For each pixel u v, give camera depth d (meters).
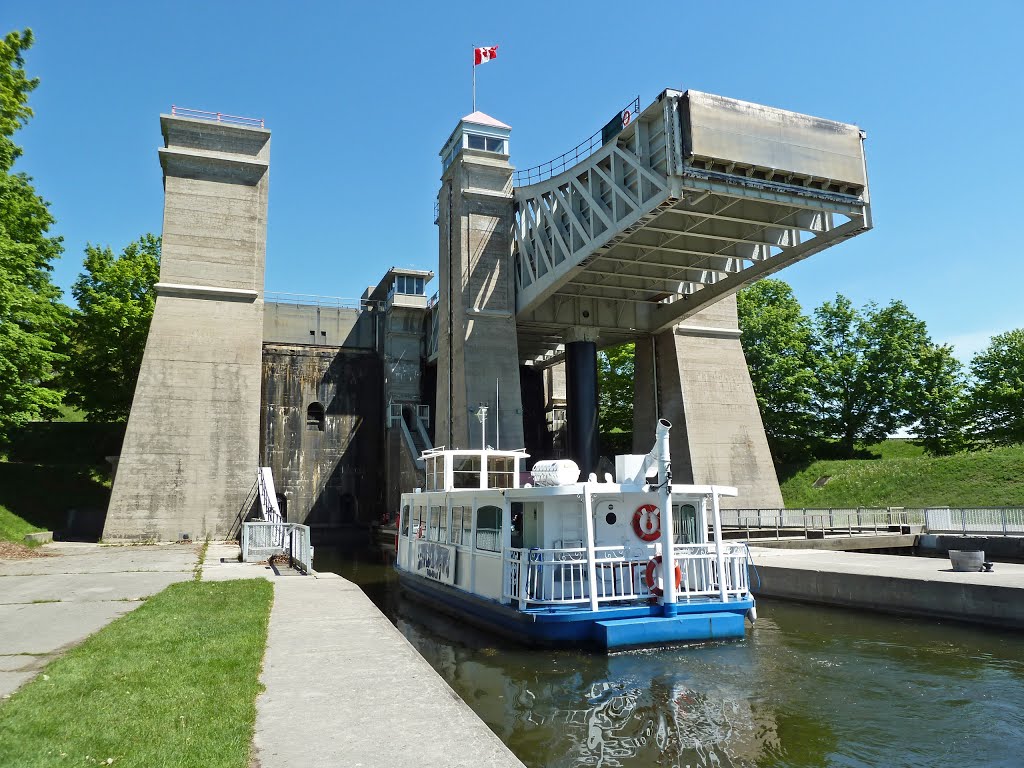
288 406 48.41
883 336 58.03
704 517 15.79
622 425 61.38
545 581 14.55
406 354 49.97
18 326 30.72
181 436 35.88
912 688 11.33
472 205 40.28
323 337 52.28
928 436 55.72
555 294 40.88
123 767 5.30
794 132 27.72
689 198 28.38
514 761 5.87
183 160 39.41
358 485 48.88
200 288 37.94
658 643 13.77
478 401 37.78
